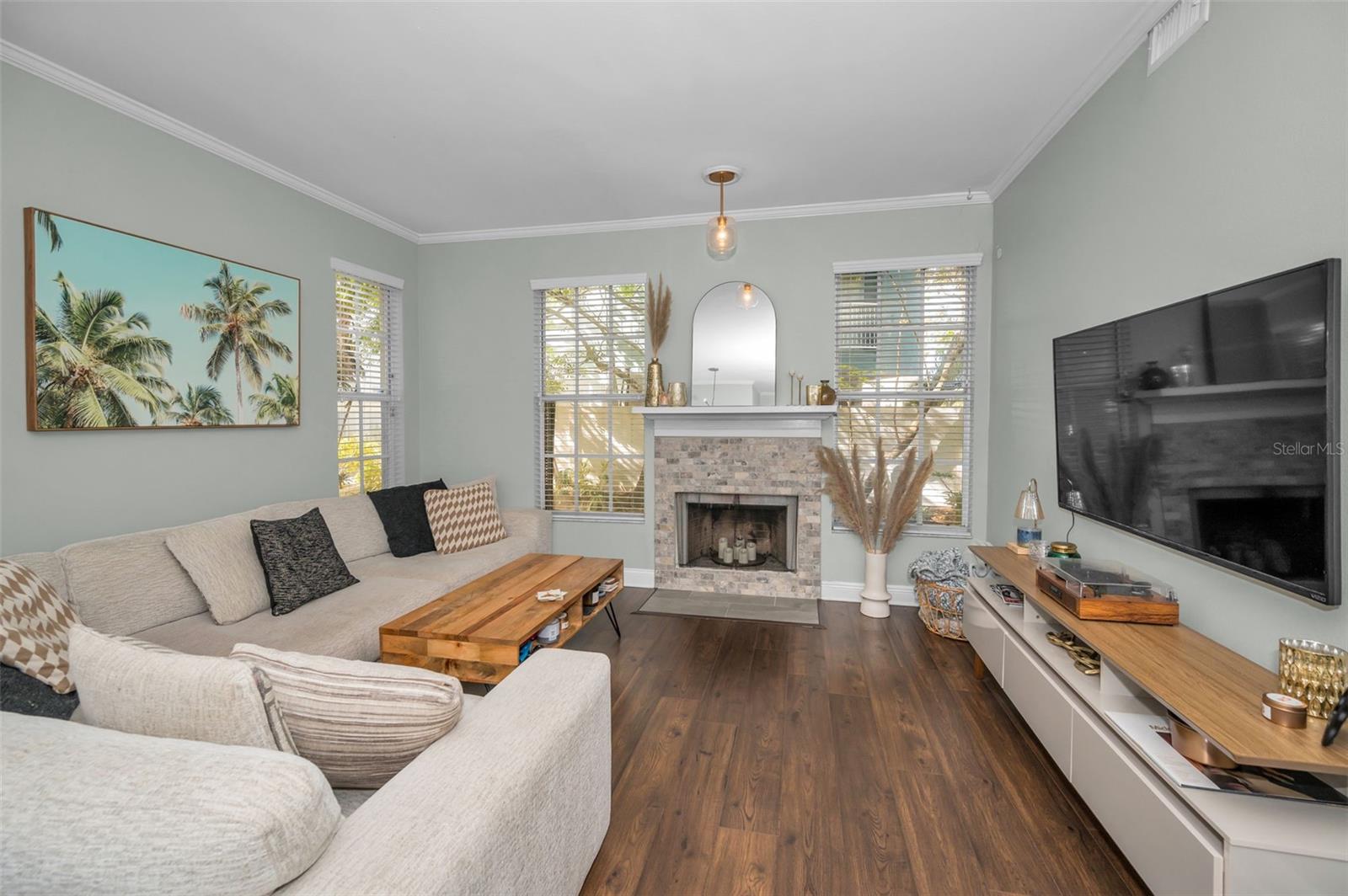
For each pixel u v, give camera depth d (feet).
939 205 12.89
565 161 11.00
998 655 8.29
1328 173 4.61
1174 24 6.54
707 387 14.03
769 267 13.82
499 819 3.43
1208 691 4.78
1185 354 5.91
